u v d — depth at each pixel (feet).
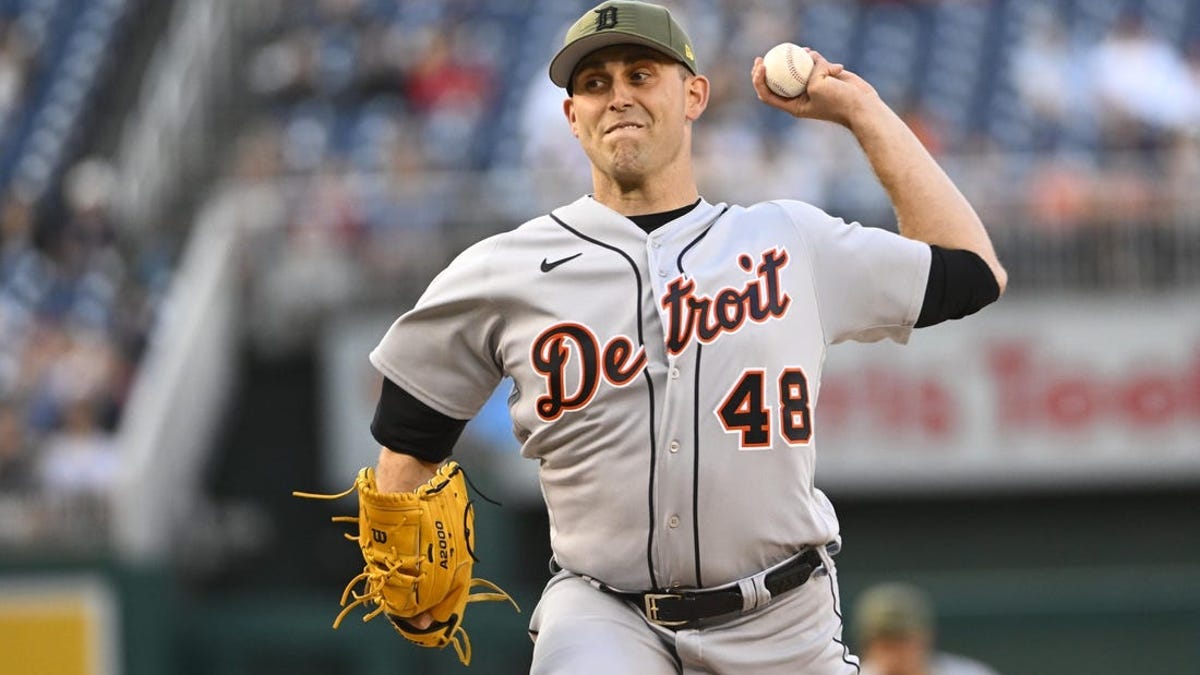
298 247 149.07
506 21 185.16
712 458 40.06
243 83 180.45
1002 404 134.72
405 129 168.25
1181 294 135.44
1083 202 141.49
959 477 134.62
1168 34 181.88
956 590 133.18
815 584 41.83
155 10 185.06
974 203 142.10
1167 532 139.03
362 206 150.71
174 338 139.33
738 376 40.24
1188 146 160.66
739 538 40.42
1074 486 136.26
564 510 41.75
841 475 134.62
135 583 123.85
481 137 167.12
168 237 162.20
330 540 141.38
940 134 165.89
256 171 160.56
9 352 139.85
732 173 151.12
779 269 41.24
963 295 42.83
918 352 134.82
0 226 159.43
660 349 40.45
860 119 44.50
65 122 172.55
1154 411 134.62
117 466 130.21
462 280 41.70
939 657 132.67
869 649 86.94
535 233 41.75
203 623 131.03
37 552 123.54
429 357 42.37
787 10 183.21
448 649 130.82
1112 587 132.16
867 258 42.04
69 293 149.18
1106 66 171.53
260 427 146.92
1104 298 135.54
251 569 140.46
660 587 41.04
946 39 181.57
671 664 41.73
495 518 131.34
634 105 41.29
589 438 40.70
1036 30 180.65
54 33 182.70
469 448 131.85
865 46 180.96
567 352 40.70
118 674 123.13
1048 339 135.03
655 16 41.29
